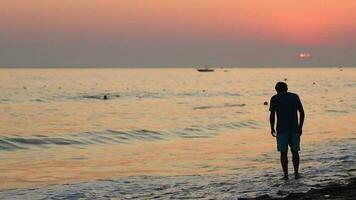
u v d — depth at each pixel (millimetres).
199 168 15359
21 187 12258
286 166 12102
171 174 14250
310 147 19922
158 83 137250
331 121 34469
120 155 18609
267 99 69812
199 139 24406
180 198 10539
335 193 9648
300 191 10672
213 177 13500
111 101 63656
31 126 31859
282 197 9695
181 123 33188
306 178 12430
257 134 26672
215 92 90375
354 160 15906
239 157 17719
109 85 121188
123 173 14570
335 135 25297
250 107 53125
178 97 74000
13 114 42719
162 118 38344
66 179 13555
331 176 12711
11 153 19234
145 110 48125
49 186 12383
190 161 16875
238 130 28984
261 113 44250
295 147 11891
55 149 20594
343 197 9227
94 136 24812
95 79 175625
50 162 16859
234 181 12672
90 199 10727
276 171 14086
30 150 20188
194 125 31203
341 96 75250
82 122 35000
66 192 11523
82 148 20984
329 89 101188
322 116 39312
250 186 11789
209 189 11602
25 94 77625
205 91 93875
